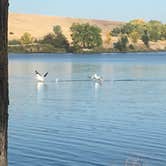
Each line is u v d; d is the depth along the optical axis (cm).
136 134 2914
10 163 2219
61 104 4622
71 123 3394
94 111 4069
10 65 12275
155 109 4150
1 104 745
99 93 5666
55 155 2367
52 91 5962
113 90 6016
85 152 2431
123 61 14188
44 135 2902
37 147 2550
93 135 2892
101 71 9850
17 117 3716
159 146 2569
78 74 8994
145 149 2505
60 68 10938
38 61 14388
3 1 733
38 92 5856
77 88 6347
